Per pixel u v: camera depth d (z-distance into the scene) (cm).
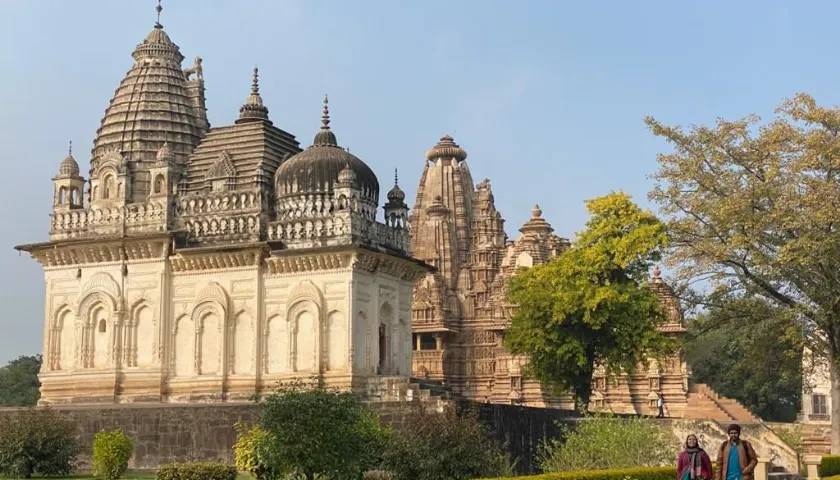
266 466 2986
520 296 5553
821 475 3797
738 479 2373
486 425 3391
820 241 4150
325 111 4875
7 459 3559
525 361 7806
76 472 3844
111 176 4825
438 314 8281
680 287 4594
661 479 3072
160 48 5212
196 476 3041
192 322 4556
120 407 3994
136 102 5069
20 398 9719
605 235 5391
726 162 4506
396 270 4659
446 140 9406
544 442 3647
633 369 5547
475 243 8925
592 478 2883
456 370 8438
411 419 3111
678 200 4569
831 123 4366
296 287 4400
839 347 4419
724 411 7112
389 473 3042
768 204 4397
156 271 4622
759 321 4534
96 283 4709
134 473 3766
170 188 4678
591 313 5228
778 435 5119
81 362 4684
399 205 4866
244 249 4462
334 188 4441
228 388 4453
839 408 4378
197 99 5406
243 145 4869
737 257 4434
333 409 2886
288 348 4381
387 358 4578
